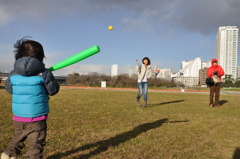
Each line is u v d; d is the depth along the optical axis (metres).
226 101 10.45
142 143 3.15
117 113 5.68
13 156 1.95
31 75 1.93
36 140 1.95
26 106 1.91
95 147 2.93
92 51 2.05
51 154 2.62
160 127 4.20
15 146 1.99
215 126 4.45
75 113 5.43
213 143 3.29
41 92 1.97
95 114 5.41
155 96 13.34
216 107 7.77
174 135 3.65
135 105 7.57
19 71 1.88
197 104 8.62
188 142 3.29
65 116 4.98
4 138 3.11
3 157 1.92
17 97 1.94
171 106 7.68
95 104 7.48
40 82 1.94
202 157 2.72
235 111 6.79
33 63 1.87
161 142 3.23
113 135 3.53
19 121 1.93
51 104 7.07
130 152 2.79
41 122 1.98
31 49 1.94
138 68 7.21
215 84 7.88
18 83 1.92
